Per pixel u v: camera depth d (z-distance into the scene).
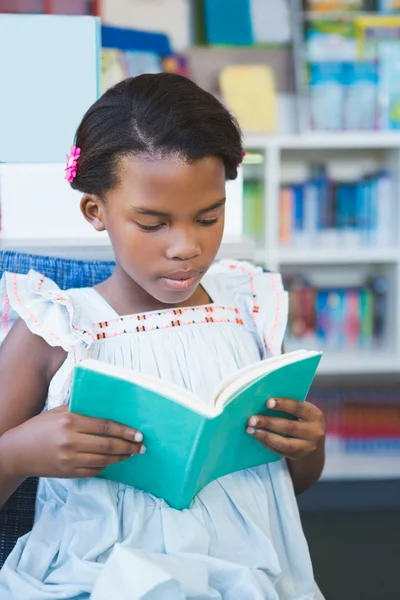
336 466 2.70
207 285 1.09
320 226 2.86
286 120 2.86
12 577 0.86
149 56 2.75
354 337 2.92
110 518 0.88
